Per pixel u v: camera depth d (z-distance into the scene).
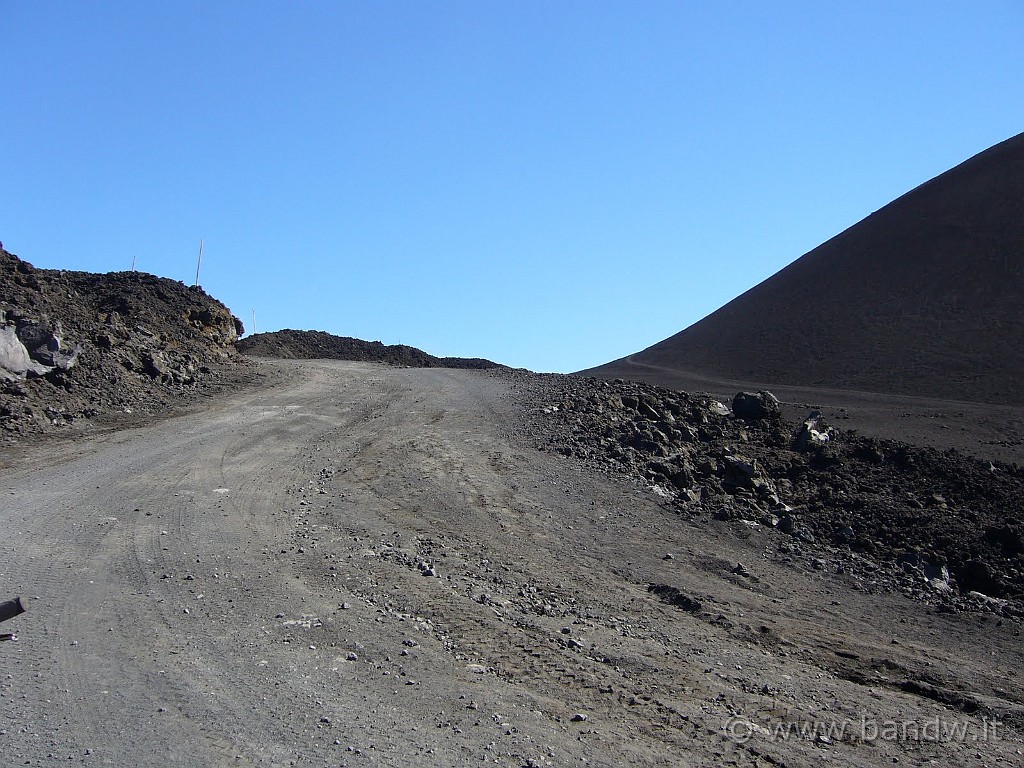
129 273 37.94
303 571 11.20
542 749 6.31
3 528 12.66
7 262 29.64
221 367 33.59
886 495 18.56
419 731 6.48
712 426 24.81
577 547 13.54
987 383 55.59
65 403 22.83
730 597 11.71
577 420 24.00
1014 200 83.81
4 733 6.11
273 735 6.27
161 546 12.11
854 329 74.31
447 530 13.98
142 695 6.96
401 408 27.44
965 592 14.08
